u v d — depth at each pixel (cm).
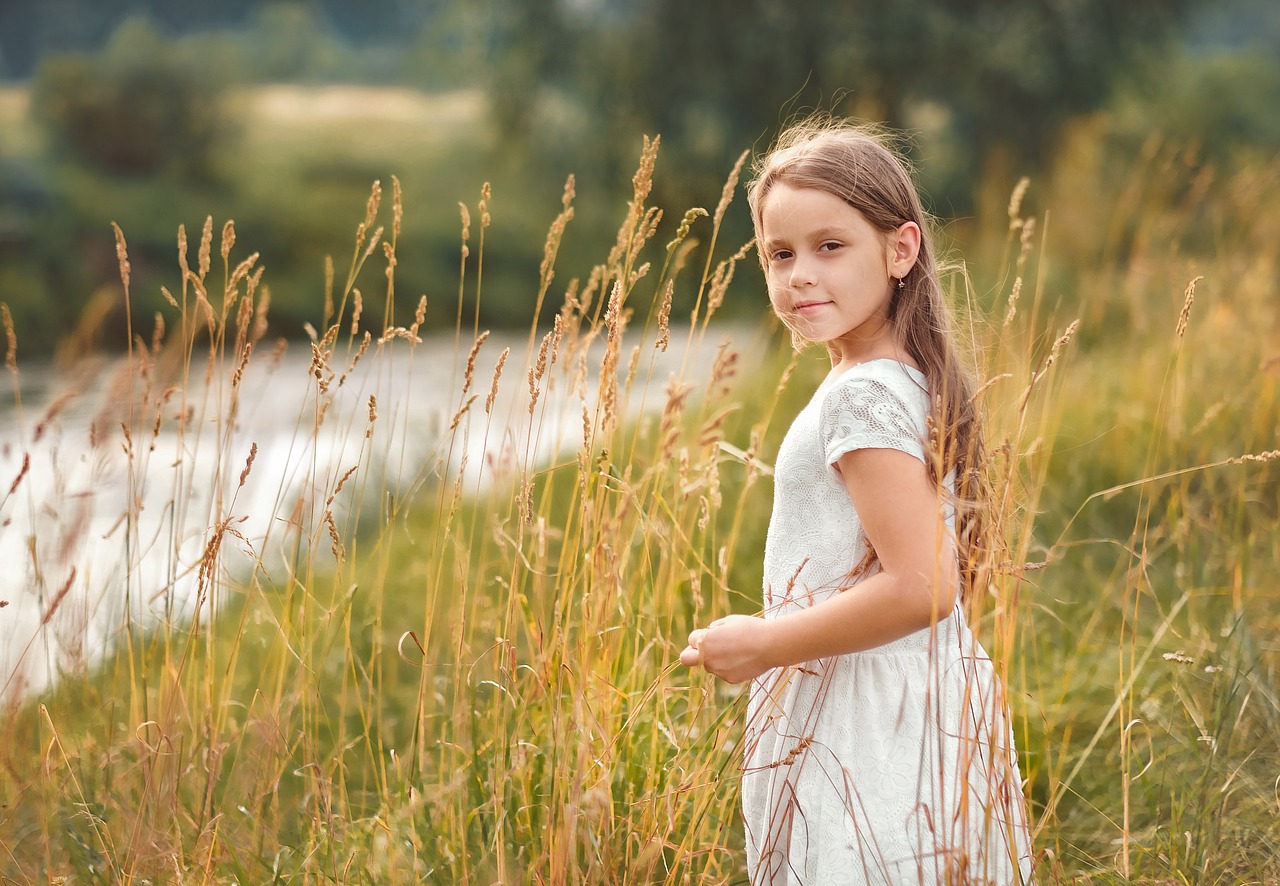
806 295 179
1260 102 2491
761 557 367
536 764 233
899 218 181
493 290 2270
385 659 371
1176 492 337
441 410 720
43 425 271
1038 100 1268
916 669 179
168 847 230
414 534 522
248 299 248
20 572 400
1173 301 525
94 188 2295
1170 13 1323
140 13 5334
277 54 5000
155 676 305
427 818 234
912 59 1225
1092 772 271
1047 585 343
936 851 170
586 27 1306
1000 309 640
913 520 165
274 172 2684
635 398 690
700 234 1185
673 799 213
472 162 2886
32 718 273
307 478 243
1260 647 293
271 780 248
